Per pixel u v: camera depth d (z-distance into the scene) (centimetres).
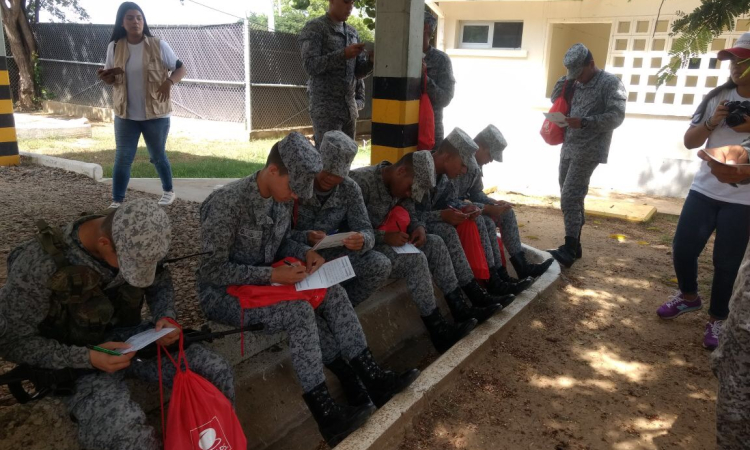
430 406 309
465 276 394
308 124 1416
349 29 518
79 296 213
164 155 625
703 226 386
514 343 385
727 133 367
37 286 207
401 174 346
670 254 577
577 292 475
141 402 248
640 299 466
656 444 290
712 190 376
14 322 208
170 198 645
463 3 1021
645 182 854
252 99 1279
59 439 213
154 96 585
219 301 281
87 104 1600
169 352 236
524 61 995
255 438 277
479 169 459
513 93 1013
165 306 247
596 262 548
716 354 229
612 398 329
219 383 235
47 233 211
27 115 1479
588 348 385
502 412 311
